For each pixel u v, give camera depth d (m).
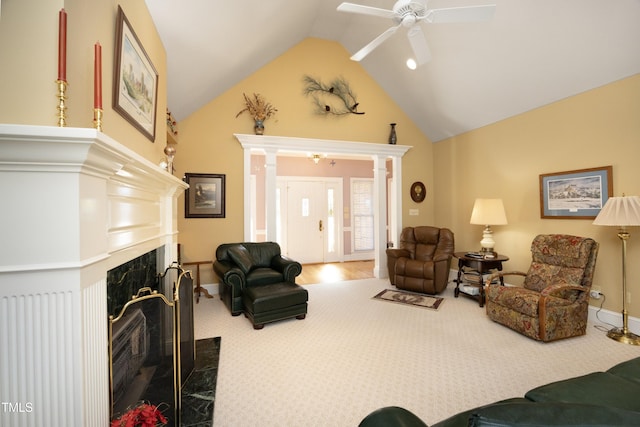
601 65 2.88
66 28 1.02
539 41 2.99
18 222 0.95
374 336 2.78
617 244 2.95
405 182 5.40
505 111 4.03
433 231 4.57
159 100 2.58
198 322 3.14
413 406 1.78
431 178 5.57
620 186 2.90
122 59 1.66
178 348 1.60
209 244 4.25
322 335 2.81
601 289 3.07
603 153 3.04
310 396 1.87
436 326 3.03
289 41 4.40
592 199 3.12
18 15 1.04
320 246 7.05
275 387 1.97
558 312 2.60
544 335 2.55
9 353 0.95
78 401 1.01
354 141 4.99
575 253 2.87
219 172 4.30
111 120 1.55
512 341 2.66
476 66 3.66
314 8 3.95
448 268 4.14
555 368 2.19
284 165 6.79
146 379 1.64
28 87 1.04
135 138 1.93
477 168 4.62
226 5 2.65
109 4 1.52
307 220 6.95
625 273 2.68
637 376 1.38
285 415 1.70
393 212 5.58
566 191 3.37
